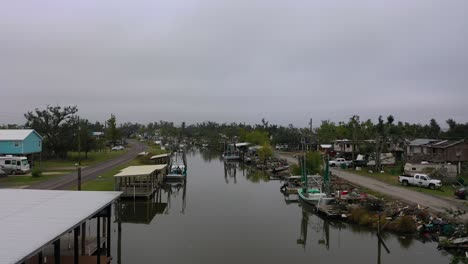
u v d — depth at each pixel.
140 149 118.50
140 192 43.25
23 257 11.38
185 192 50.53
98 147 84.19
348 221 32.84
